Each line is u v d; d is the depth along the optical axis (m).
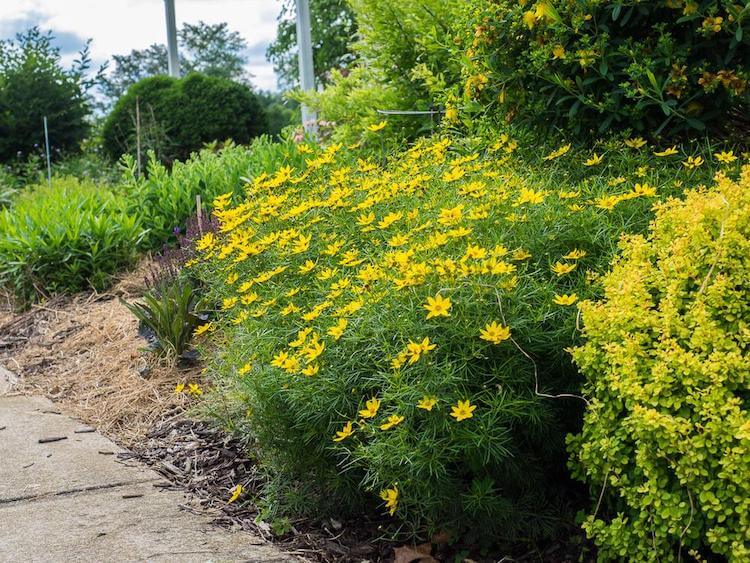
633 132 3.85
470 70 4.23
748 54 3.48
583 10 3.60
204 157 7.21
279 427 2.84
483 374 2.42
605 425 2.27
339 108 6.25
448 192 3.29
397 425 2.40
